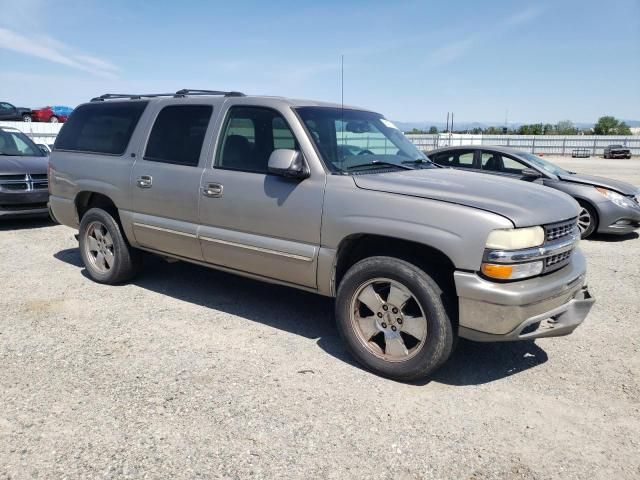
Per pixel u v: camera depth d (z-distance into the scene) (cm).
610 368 389
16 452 279
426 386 358
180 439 292
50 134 2375
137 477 260
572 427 312
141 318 471
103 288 555
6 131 1011
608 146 4341
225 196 434
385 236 355
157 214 492
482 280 321
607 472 271
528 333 337
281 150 384
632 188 886
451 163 993
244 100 443
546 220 339
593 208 866
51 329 443
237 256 439
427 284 338
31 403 326
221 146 449
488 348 423
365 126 465
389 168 422
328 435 298
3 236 816
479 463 276
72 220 593
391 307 358
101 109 569
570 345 429
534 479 265
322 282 394
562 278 344
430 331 340
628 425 314
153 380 357
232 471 266
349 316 377
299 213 392
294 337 436
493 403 337
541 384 363
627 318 491
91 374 365
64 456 276
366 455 281
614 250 795
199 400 332
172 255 500
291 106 418
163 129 498
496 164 948
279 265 413
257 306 507
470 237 322
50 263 655
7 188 845
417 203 344
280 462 273
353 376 369
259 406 326
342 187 377
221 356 396
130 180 509
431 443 293
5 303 504
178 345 414
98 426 303
